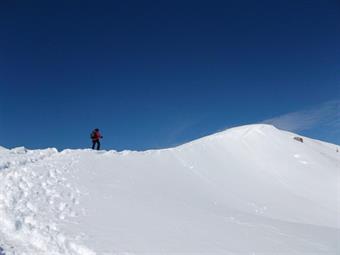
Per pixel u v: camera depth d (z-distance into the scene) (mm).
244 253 10531
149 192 17578
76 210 13523
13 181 15406
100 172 19031
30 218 12367
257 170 27703
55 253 10289
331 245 12297
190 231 12203
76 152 22172
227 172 26094
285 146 32344
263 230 13430
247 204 20891
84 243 10492
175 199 17344
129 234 11461
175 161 25297
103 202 14703
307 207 22281
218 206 18297
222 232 12469
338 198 24141
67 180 16578
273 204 21703
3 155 19375
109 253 9906
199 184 22297
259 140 32844
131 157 23312
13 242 11023
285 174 27453
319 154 33156
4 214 12617
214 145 30938
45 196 14469
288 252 11000
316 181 26672
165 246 10641
